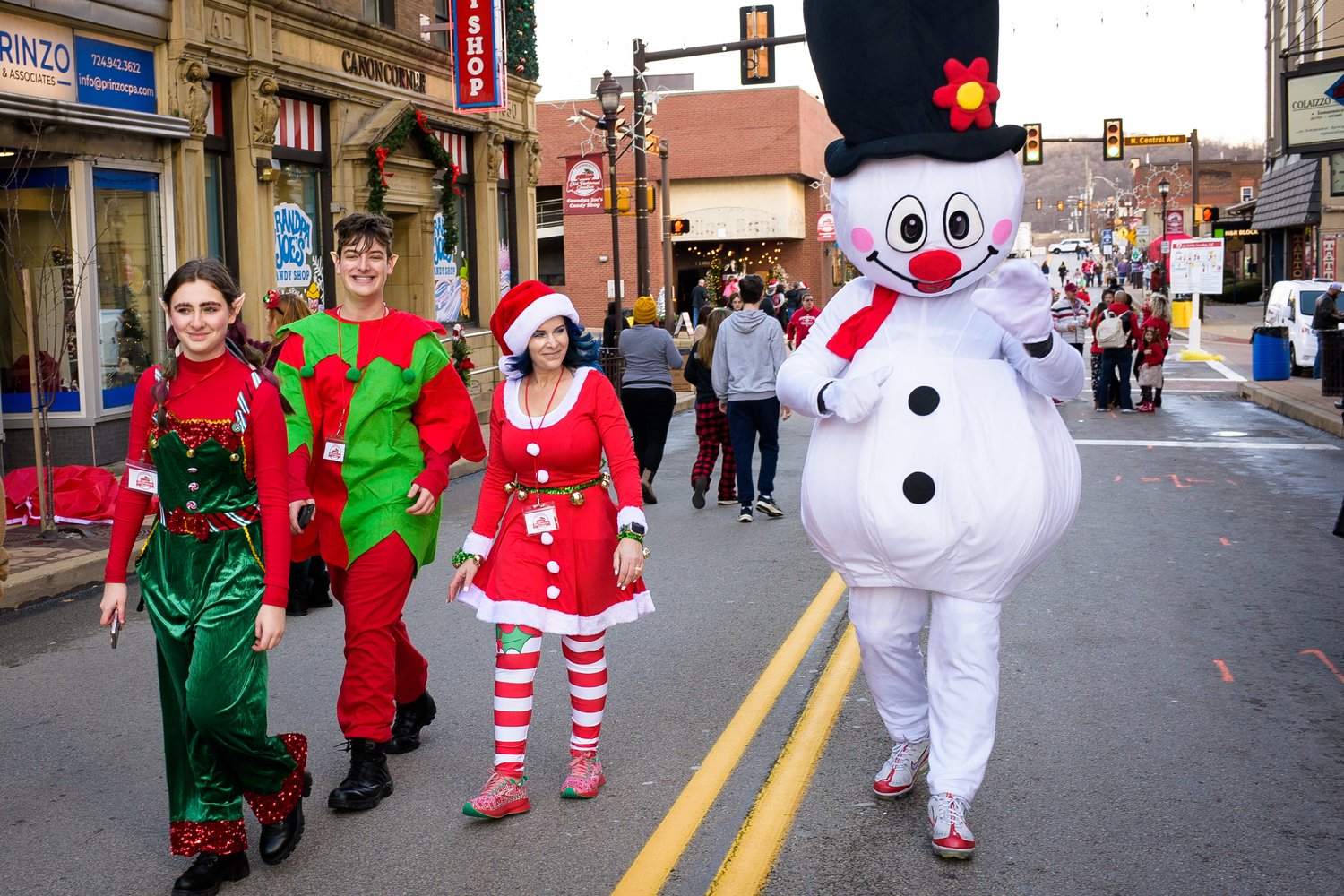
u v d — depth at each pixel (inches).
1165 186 2036.2
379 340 186.1
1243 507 436.5
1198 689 232.8
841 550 168.7
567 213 906.7
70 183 477.4
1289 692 230.7
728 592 317.4
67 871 165.2
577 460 177.9
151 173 522.6
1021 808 178.9
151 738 217.9
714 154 1925.4
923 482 160.1
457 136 847.7
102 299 500.1
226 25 566.3
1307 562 345.4
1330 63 855.1
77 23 480.1
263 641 151.3
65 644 280.1
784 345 415.8
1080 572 335.0
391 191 722.8
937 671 166.1
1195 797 181.8
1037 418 168.1
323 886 158.1
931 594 168.4
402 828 175.8
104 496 394.3
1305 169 1581.0
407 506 183.5
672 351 453.4
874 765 196.4
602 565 180.4
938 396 161.8
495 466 184.1
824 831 171.8
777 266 1951.3
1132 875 157.2
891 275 165.8
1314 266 1547.7
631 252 1942.7
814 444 173.0
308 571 304.2
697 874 159.0
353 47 681.6
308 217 664.4
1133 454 582.9
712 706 226.8
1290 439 639.1
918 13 161.5
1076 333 833.5
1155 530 393.7
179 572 153.1
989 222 161.5
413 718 208.4
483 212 871.7
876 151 161.8
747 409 414.9
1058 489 163.9
